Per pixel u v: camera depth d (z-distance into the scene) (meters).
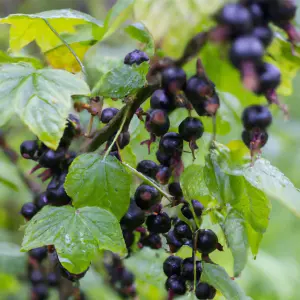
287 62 0.47
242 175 0.44
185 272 0.45
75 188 0.44
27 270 0.58
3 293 0.65
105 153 0.45
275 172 0.45
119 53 0.59
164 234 0.47
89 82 0.50
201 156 0.50
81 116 0.52
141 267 0.53
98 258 0.55
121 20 0.44
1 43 0.90
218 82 0.48
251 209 0.45
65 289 0.54
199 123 0.45
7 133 0.64
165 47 0.42
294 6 0.41
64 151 0.46
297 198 0.44
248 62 0.40
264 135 0.44
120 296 0.55
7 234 0.74
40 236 0.44
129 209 0.46
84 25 0.49
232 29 0.40
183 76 0.43
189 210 0.46
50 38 0.49
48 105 0.43
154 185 0.45
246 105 0.49
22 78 0.44
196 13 0.41
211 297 0.45
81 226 0.44
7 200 0.78
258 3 0.41
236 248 0.45
